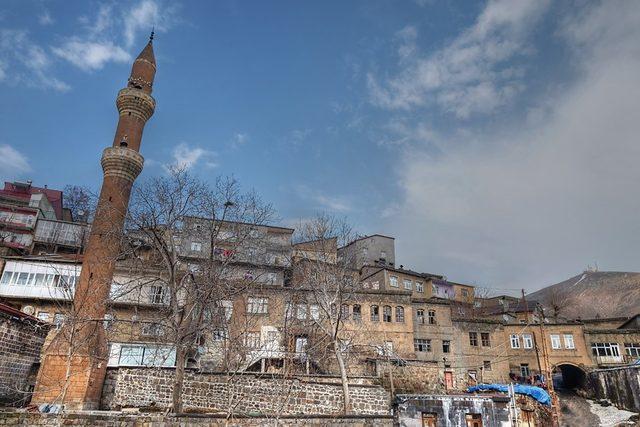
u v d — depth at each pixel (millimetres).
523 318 64000
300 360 36312
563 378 55500
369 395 28328
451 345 49906
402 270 64438
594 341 51312
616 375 41750
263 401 26672
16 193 64750
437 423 27469
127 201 36375
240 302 35156
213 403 26453
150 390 27781
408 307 48156
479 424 27516
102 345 29859
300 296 41219
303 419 19125
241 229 31734
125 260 37375
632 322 56219
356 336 42281
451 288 73375
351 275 48656
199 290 25375
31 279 41156
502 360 50906
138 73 41469
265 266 41219
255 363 35125
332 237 44406
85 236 53438
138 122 39875
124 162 36688
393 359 40500
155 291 36844
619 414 38875
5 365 26078
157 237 25734
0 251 47875
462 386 44938
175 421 17391
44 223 53375
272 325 39188
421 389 38094
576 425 37906
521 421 30203
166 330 28688
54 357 27906
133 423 16797
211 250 27281
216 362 31984
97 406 28125
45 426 16125
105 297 30875
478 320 52000
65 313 27406
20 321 27266
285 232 54000
